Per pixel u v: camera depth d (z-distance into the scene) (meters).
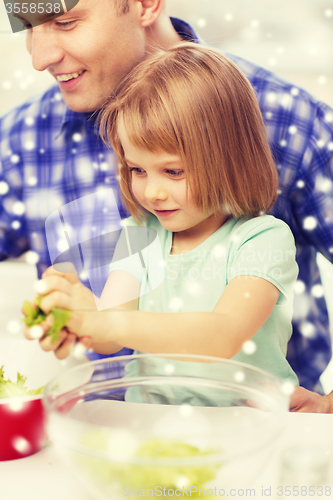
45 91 1.33
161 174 0.77
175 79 0.77
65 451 0.31
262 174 0.88
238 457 0.30
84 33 0.95
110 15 0.95
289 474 0.35
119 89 0.90
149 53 0.99
